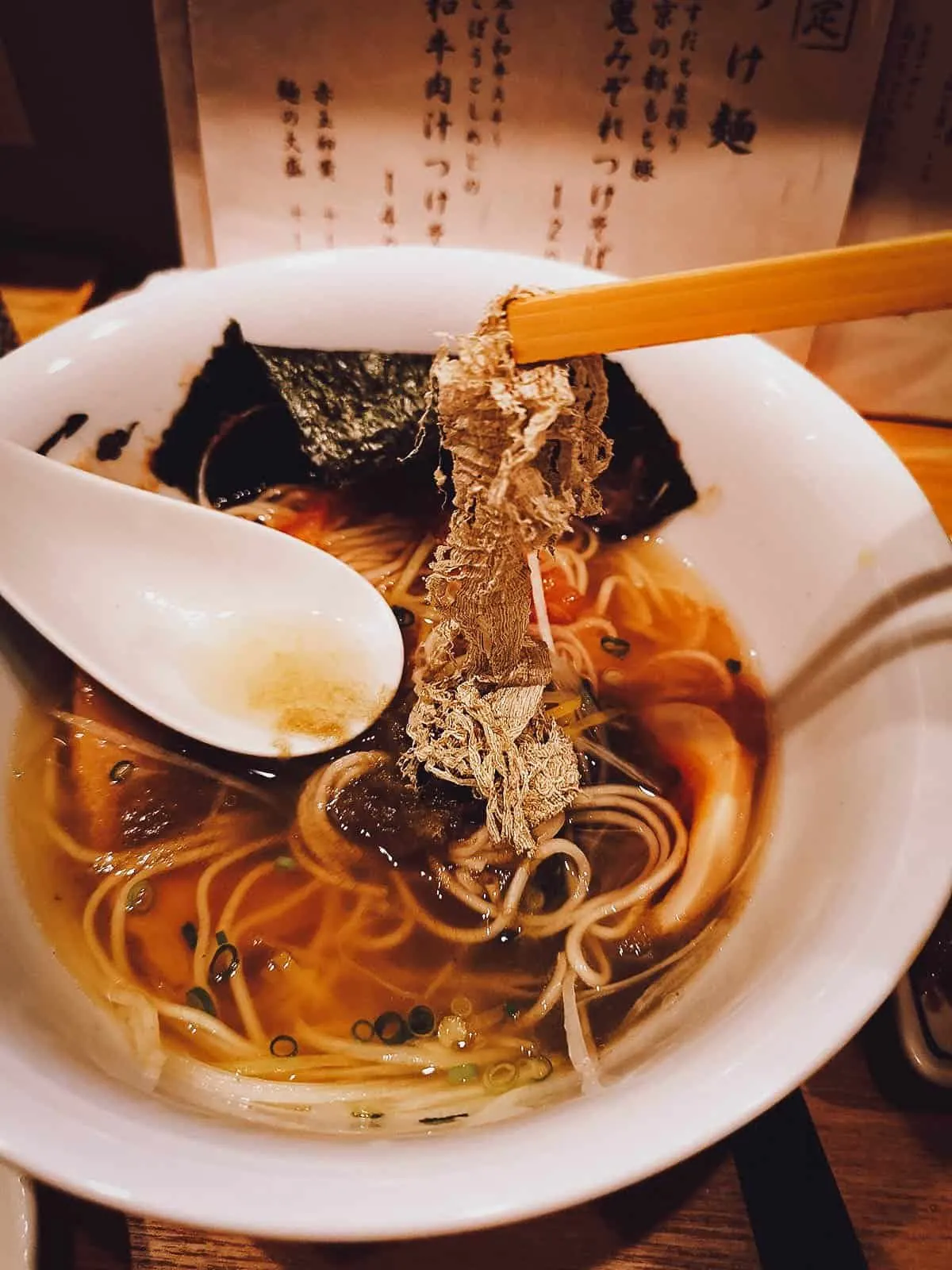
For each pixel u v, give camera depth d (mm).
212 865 206
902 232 249
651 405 232
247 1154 120
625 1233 166
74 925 193
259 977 192
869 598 188
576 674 228
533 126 240
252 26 230
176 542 229
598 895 202
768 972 146
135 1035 174
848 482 199
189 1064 173
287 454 257
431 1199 113
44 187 297
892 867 147
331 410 249
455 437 153
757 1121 168
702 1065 128
